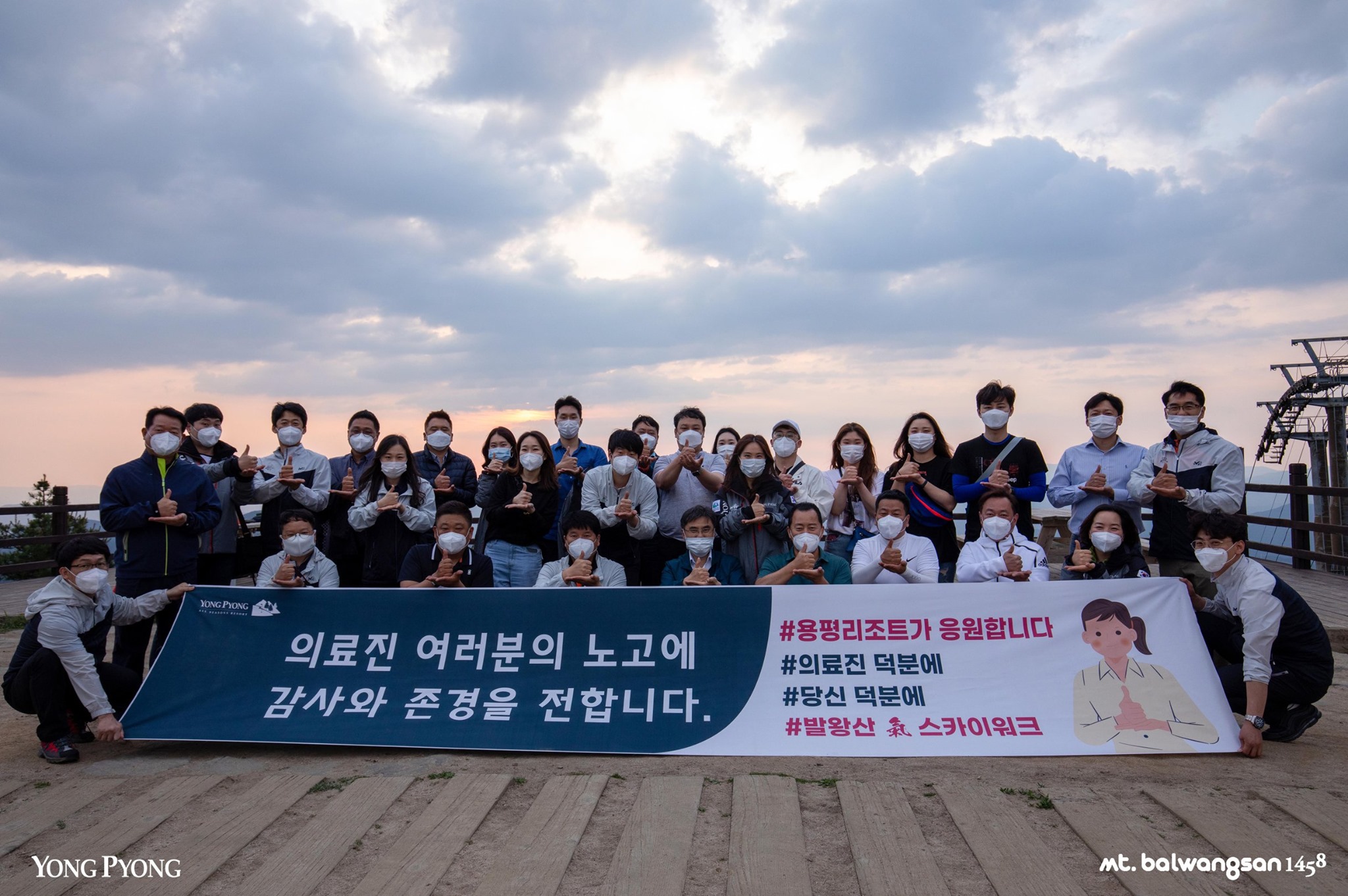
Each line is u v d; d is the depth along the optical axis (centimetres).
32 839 372
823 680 477
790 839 354
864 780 415
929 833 361
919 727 458
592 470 638
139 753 483
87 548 473
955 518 712
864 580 566
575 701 477
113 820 387
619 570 579
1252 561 473
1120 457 623
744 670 482
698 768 435
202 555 624
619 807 391
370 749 476
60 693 471
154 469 559
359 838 366
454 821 377
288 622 515
